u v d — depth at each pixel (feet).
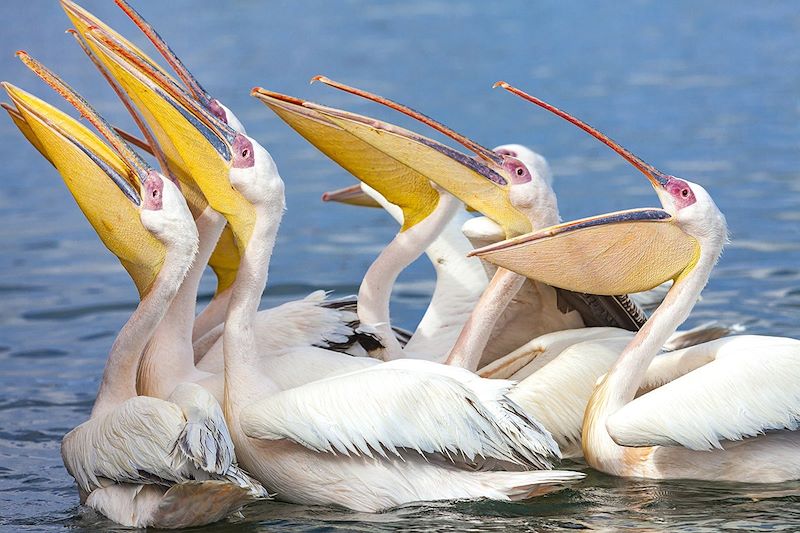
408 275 64.08
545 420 37.55
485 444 33.01
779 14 167.43
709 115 104.32
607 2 192.24
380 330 41.01
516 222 39.09
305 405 33.45
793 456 34.78
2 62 139.23
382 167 40.57
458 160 38.70
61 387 48.49
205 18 186.29
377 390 33.27
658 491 34.45
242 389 35.37
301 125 39.75
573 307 42.14
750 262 61.46
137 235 35.70
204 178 36.58
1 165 97.91
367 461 33.99
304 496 34.65
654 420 33.65
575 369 38.32
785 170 82.28
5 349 53.52
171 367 37.29
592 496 34.22
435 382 33.35
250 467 35.22
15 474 39.04
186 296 37.83
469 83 126.31
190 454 31.22
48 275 66.08
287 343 39.86
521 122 105.50
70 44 153.79
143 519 32.96
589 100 114.32
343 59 144.66
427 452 33.47
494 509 33.22
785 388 33.53
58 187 89.97
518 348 43.14
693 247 36.52
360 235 72.74
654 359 37.45
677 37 153.69
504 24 175.32
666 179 36.68
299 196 83.61
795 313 52.85
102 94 120.26
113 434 33.24
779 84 117.60
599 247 36.29
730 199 74.95
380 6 199.72
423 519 32.76
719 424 33.35
